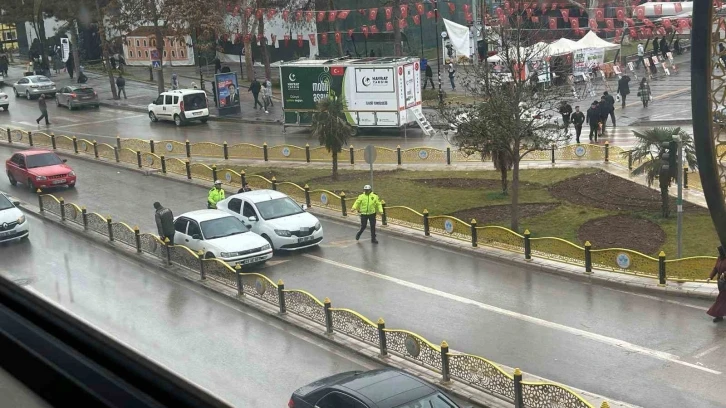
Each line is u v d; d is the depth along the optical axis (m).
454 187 28.94
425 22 65.06
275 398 12.55
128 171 34.50
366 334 15.22
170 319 16.41
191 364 14.00
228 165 35.16
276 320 16.84
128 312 16.50
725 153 15.42
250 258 20.81
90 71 50.66
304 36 58.41
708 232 21.78
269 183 29.36
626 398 12.68
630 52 58.06
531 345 15.23
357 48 59.72
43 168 30.77
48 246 21.67
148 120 46.72
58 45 38.00
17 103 51.97
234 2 50.78
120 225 22.27
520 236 20.94
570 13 54.75
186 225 21.84
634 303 17.25
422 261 21.20
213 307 17.53
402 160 33.91
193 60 55.88
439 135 39.28
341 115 31.12
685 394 12.70
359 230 24.16
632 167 29.00
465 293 18.50
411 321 16.88
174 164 33.34
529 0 40.06
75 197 29.94
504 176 27.14
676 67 53.06
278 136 40.97
